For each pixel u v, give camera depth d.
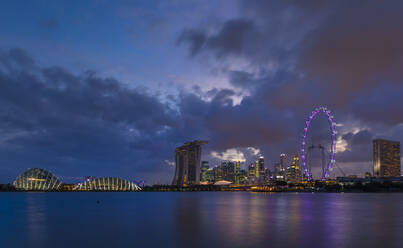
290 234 34.09
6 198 163.75
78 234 36.34
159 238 32.88
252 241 30.30
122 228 41.09
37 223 48.03
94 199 154.38
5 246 30.05
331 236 32.75
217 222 46.25
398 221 46.19
